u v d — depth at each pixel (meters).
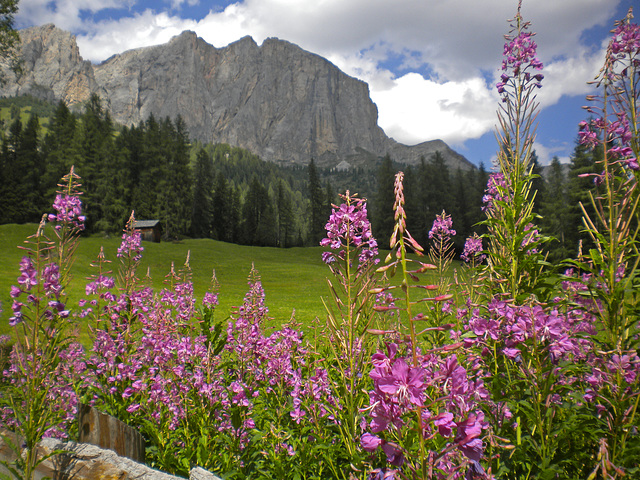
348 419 2.74
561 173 48.28
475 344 2.62
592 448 2.46
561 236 39.88
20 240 40.88
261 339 4.14
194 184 76.25
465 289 4.79
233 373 4.37
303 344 4.57
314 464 3.07
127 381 4.35
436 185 66.06
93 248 40.56
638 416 2.28
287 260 56.84
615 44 2.92
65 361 4.22
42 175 60.41
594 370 2.50
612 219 2.70
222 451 3.31
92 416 2.80
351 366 2.76
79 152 57.22
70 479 2.62
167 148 65.38
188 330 4.68
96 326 4.57
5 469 3.15
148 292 5.11
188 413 3.60
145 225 56.00
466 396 1.69
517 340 2.26
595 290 2.64
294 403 3.57
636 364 2.32
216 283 6.18
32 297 3.17
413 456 1.45
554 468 2.15
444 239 5.52
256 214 85.06
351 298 2.84
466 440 1.38
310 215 86.75
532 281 3.11
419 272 1.47
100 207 57.81
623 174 2.96
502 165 3.51
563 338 2.16
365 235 2.84
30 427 2.93
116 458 2.60
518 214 3.25
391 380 1.40
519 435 2.22
